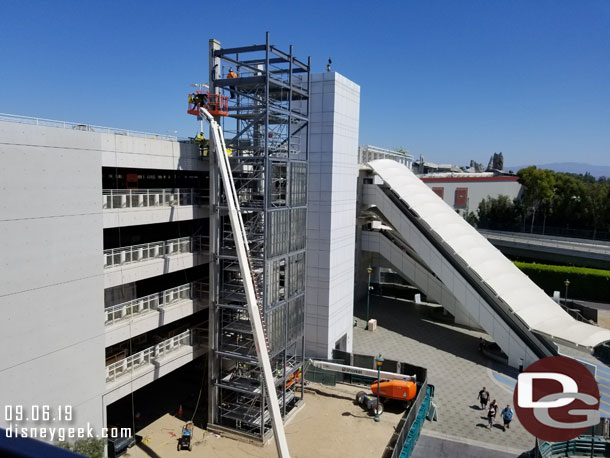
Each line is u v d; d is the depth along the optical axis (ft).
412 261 164.04
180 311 90.33
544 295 132.46
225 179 80.64
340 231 124.98
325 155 117.70
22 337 61.31
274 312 90.02
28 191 60.85
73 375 68.49
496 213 312.50
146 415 96.07
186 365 114.83
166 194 87.10
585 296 195.52
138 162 78.18
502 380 119.24
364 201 165.48
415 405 92.94
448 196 329.72
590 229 290.56
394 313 174.09
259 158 86.99
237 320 93.30
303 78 118.42
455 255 137.59
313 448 85.25
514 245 249.34
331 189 117.91
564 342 112.47
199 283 100.68
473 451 86.84
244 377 92.68
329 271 119.85
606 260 210.79
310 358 118.93
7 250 59.00
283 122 98.43
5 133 57.93
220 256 88.07
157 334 102.53
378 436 89.86
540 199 306.14
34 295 62.49
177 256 88.43
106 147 72.33
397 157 225.76
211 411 91.04
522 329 126.21
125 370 80.43
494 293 129.08
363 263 184.44
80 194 67.82
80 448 65.72
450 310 160.25
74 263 67.62
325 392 108.78
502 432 93.97
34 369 63.00
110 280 74.79
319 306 121.60
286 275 94.22
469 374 122.72
